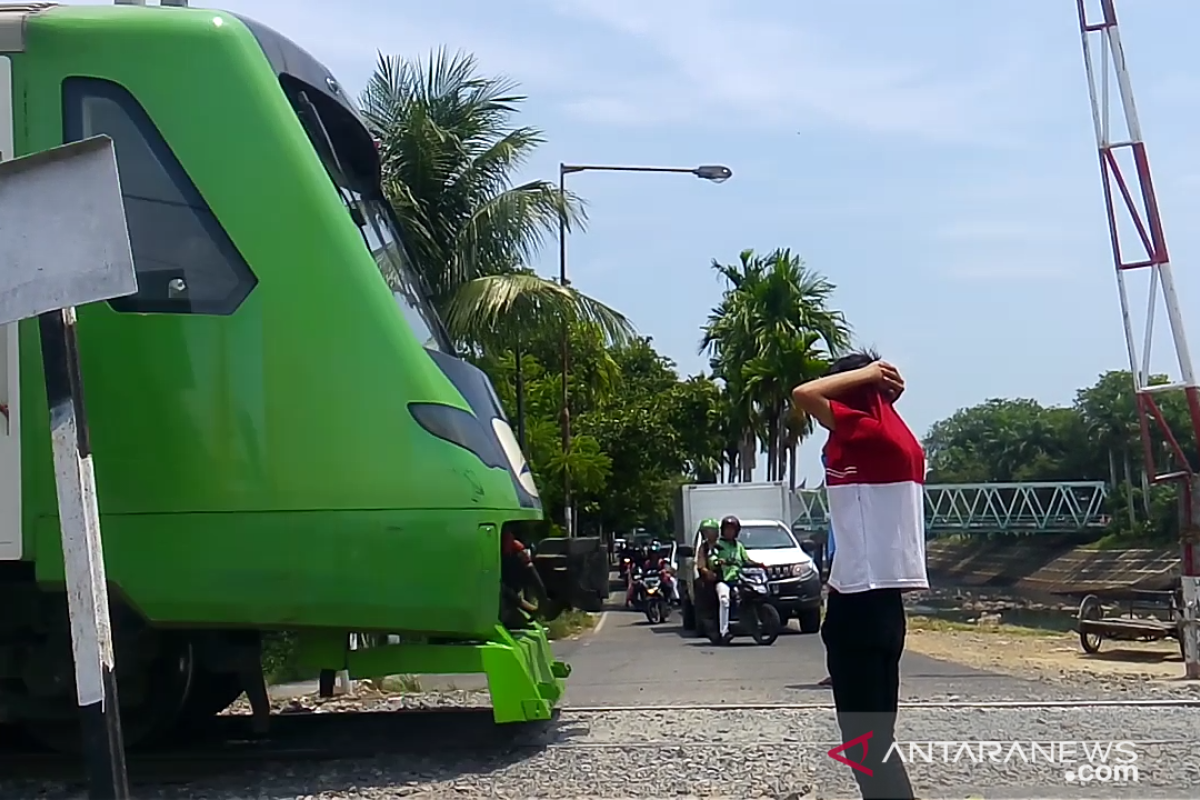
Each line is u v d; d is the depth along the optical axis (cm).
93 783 437
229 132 706
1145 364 1297
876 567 470
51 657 734
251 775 726
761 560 2150
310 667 736
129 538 677
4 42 702
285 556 682
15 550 673
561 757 743
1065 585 7038
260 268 698
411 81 1792
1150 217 1291
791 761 717
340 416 692
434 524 693
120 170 697
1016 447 9844
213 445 683
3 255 442
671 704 989
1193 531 1222
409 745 804
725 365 5091
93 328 683
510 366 2208
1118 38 1298
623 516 5175
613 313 1842
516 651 722
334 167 757
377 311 706
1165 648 1616
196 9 727
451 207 1781
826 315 4944
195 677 827
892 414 487
